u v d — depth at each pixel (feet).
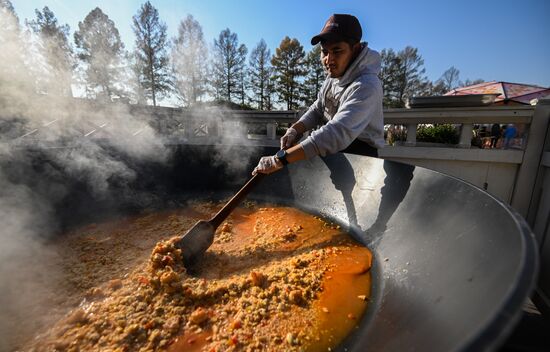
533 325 2.36
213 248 3.61
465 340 0.81
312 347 2.05
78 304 2.44
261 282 2.73
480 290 1.44
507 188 6.14
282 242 3.76
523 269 1.08
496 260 1.54
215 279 2.89
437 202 2.92
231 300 2.49
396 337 1.87
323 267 3.10
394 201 3.67
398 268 2.83
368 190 4.20
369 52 4.14
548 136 5.60
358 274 2.98
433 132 11.77
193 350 2.01
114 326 2.16
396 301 2.37
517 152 5.86
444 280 2.02
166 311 2.34
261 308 2.38
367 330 2.17
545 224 5.41
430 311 1.84
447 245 2.36
